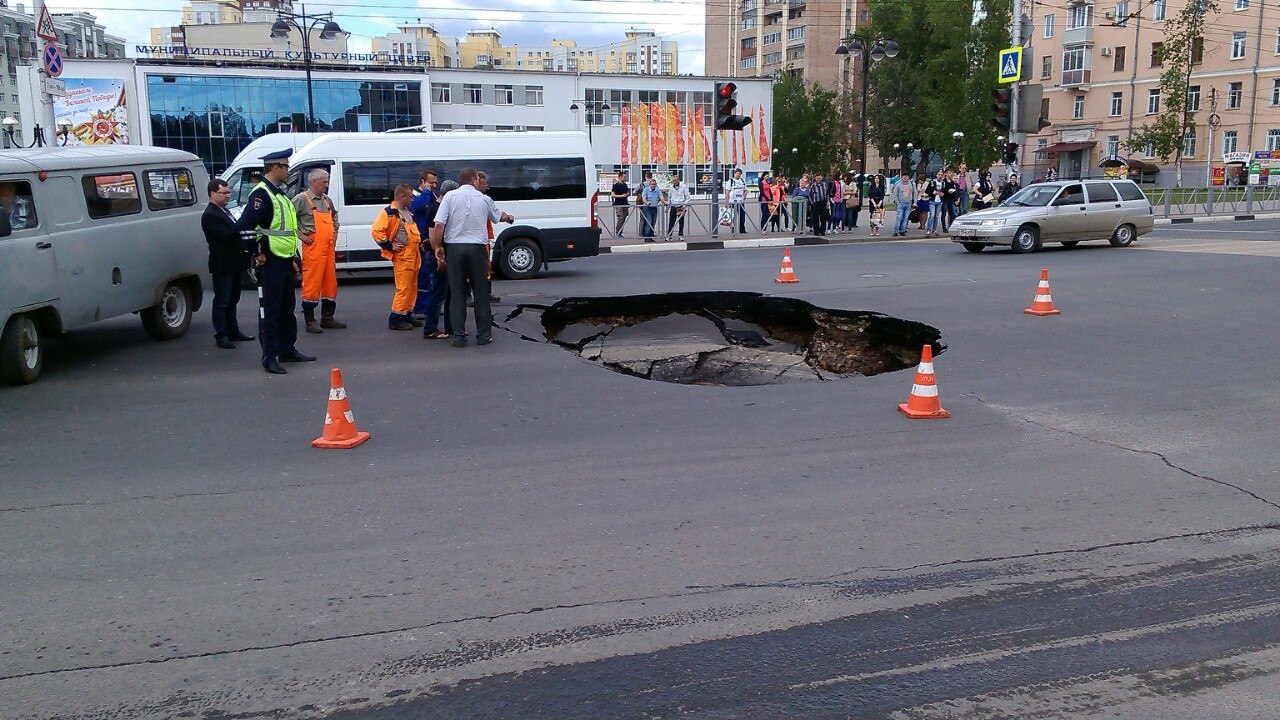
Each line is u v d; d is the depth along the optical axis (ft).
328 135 49.83
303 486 17.54
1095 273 49.52
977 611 12.39
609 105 216.33
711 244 74.02
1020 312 37.40
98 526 15.60
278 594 13.02
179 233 32.71
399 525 15.53
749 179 225.97
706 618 12.21
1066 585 13.15
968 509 16.12
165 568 13.92
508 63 395.75
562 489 17.26
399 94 200.23
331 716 10.14
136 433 21.24
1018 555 14.17
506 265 50.62
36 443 20.47
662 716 10.07
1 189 25.53
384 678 10.85
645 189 77.15
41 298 26.20
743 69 350.23
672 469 18.42
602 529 15.28
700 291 42.86
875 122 208.13
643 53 409.28
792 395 24.56
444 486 17.48
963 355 29.53
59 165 27.55
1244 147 173.17
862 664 11.09
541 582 13.32
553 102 212.84
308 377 26.89
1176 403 23.36
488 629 11.96
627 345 36.70
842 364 34.94
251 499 16.85
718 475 18.02
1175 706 10.21
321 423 22.03
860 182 96.68
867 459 18.99
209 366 28.40
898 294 42.29
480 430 21.36
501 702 10.36
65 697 10.52
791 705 10.25
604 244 73.61
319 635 11.85
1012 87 81.82
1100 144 196.03
